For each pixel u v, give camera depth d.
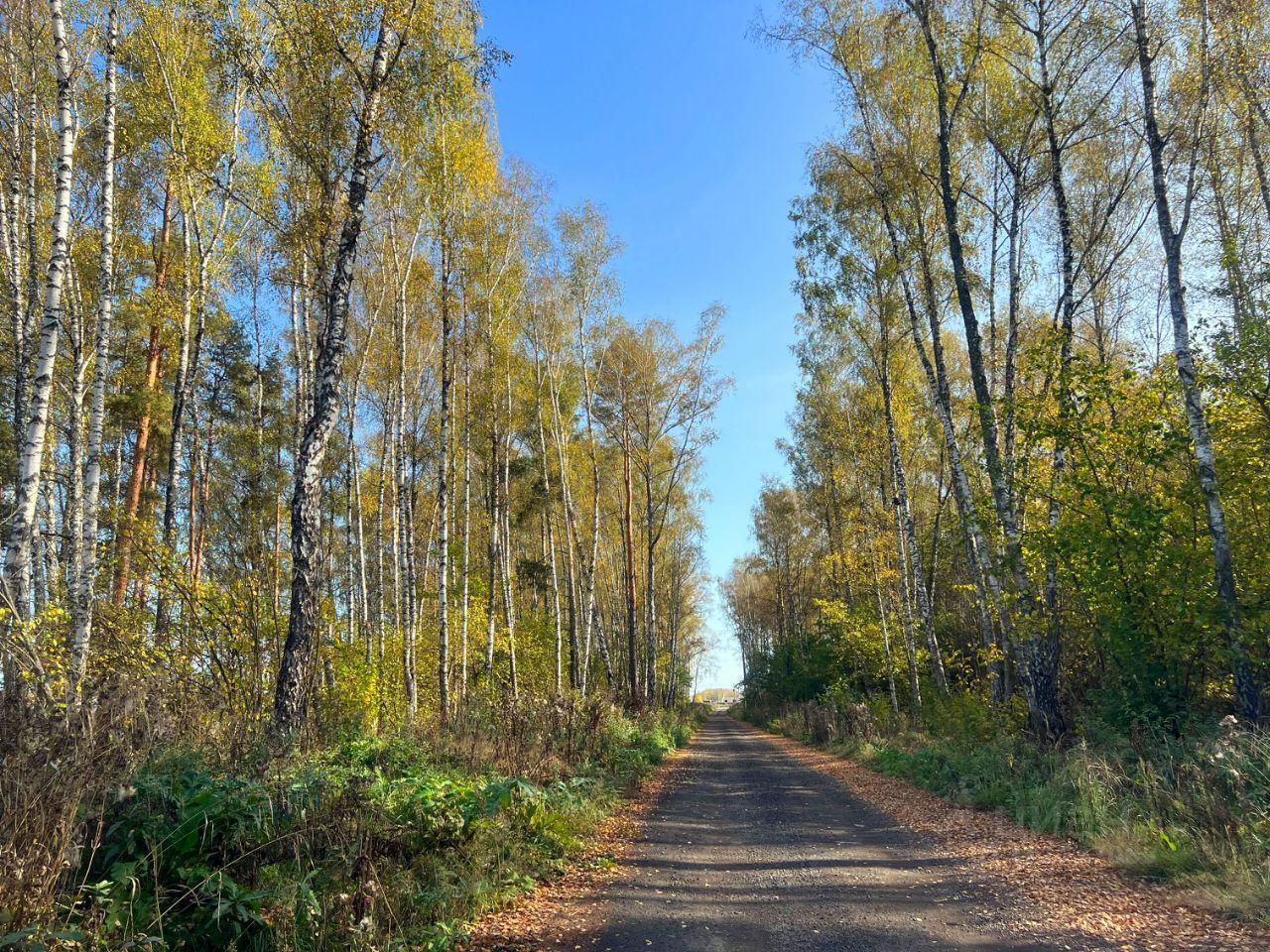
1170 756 8.21
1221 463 10.28
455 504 26.84
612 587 39.16
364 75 10.30
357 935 4.29
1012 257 15.10
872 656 27.12
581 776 10.89
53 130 13.20
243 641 9.84
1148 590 10.48
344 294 9.77
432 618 22.55
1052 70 14.77
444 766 9.07
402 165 14.71
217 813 4.70
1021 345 18.30
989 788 10.07
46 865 3.56
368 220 16.59
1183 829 6.33
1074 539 10.91
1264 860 5.49
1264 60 10.85
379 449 27.16
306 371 14.98
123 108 12.48
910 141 16.56
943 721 17.27
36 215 12.66
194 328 16.95
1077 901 5.46
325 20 9.93
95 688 6.46
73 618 8.20
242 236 15.48
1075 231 16.20
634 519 34.34
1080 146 15.27
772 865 7.20
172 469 12.93
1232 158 13.59
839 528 29.30
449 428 22.86
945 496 25.12
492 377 20.36
